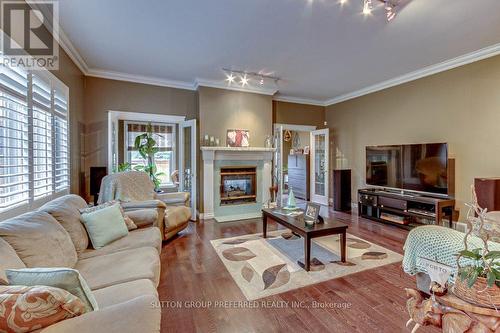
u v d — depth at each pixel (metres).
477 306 1.13
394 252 3.01
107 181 3.37
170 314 1.85
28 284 1.04
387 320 1.78
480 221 1.32
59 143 2.92
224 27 2.79
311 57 3.61
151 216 2.68
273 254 2.96
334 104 6.11
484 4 2.38
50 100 2.59
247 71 4.17
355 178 5.59
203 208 4.67
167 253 3.00
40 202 2.30
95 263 1.78
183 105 4.83
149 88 4.55
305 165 7.27
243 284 2.28
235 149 4.77
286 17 2.59
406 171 4.20
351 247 3.18
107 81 4.22
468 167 3.64
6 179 1.85
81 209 2.29
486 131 3.44
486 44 3.23
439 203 3.52
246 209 5.05
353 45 3.24
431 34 2.96
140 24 2.72
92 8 2.41
